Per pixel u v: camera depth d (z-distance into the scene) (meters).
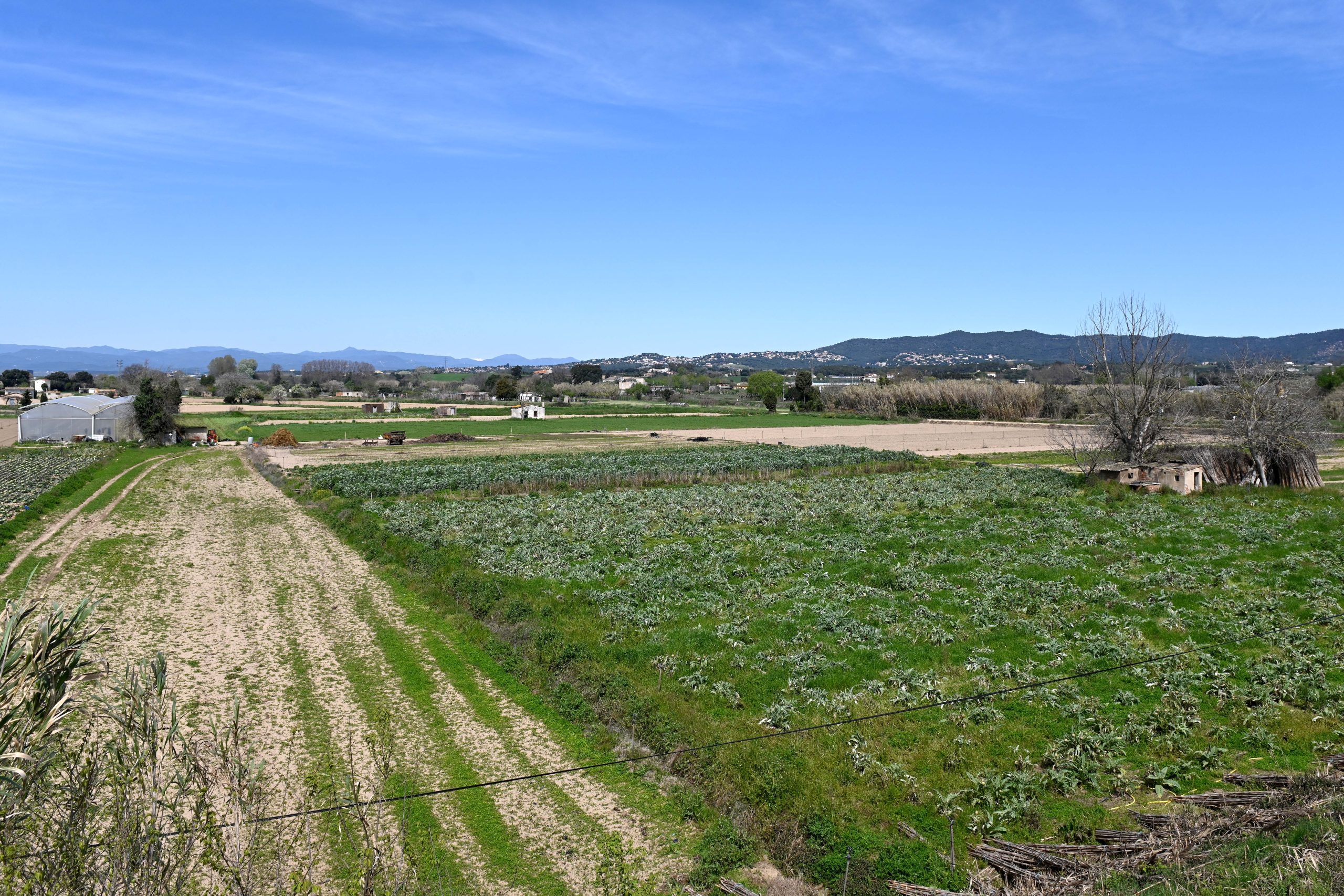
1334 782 17.45
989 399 151.25
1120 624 29.39
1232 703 22.64
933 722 21.80
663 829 17.94
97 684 12.35
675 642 27.62
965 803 18.28
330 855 16.19
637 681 24.45
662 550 41.69
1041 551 41.06
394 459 84.00
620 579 36.19
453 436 105.88
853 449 91.44
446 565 37.06
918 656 26.52
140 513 53.16
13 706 10.69
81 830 10.23
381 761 19.84
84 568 38.44
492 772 20.16
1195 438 73.50
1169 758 20.05
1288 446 62.84
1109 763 19.39
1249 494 57.06
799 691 23.80
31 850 10.02
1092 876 14.97
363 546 43.34
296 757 20.47
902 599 32.88
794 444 104.69
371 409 154.62
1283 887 12.67
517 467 75.19
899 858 15.78
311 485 63.75
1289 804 16.94
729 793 18.52
